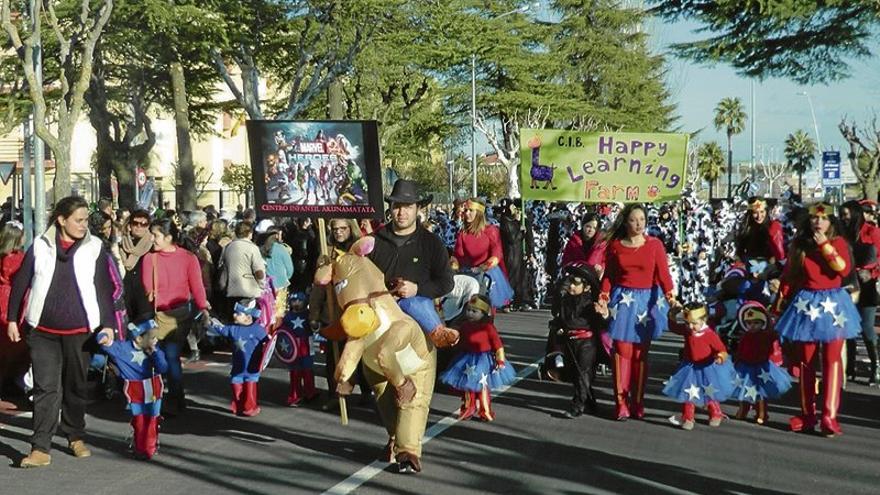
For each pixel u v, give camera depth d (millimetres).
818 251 9977
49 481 8461
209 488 8203
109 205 14406
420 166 66562
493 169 72125
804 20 22391
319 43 29984
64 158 18047
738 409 11273
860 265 12445
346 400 11891
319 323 10898
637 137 19016
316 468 8828
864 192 52719
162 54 28969
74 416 9336
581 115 58094
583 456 9180
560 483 8258
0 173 27641
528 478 8414
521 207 22594
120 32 26438
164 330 11211
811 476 8484
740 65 23391
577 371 10891
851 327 9977
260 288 13344
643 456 9172
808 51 22812
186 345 16391
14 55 26906
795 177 101875
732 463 8922
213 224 16531
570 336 10922
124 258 13875
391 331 8297
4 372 11898
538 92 55750
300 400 11914
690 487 8148
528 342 16734
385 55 33750
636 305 10664
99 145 31500
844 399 11859
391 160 50406
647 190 19109
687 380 10289
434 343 8625
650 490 8062
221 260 13508
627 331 10664
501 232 21531
